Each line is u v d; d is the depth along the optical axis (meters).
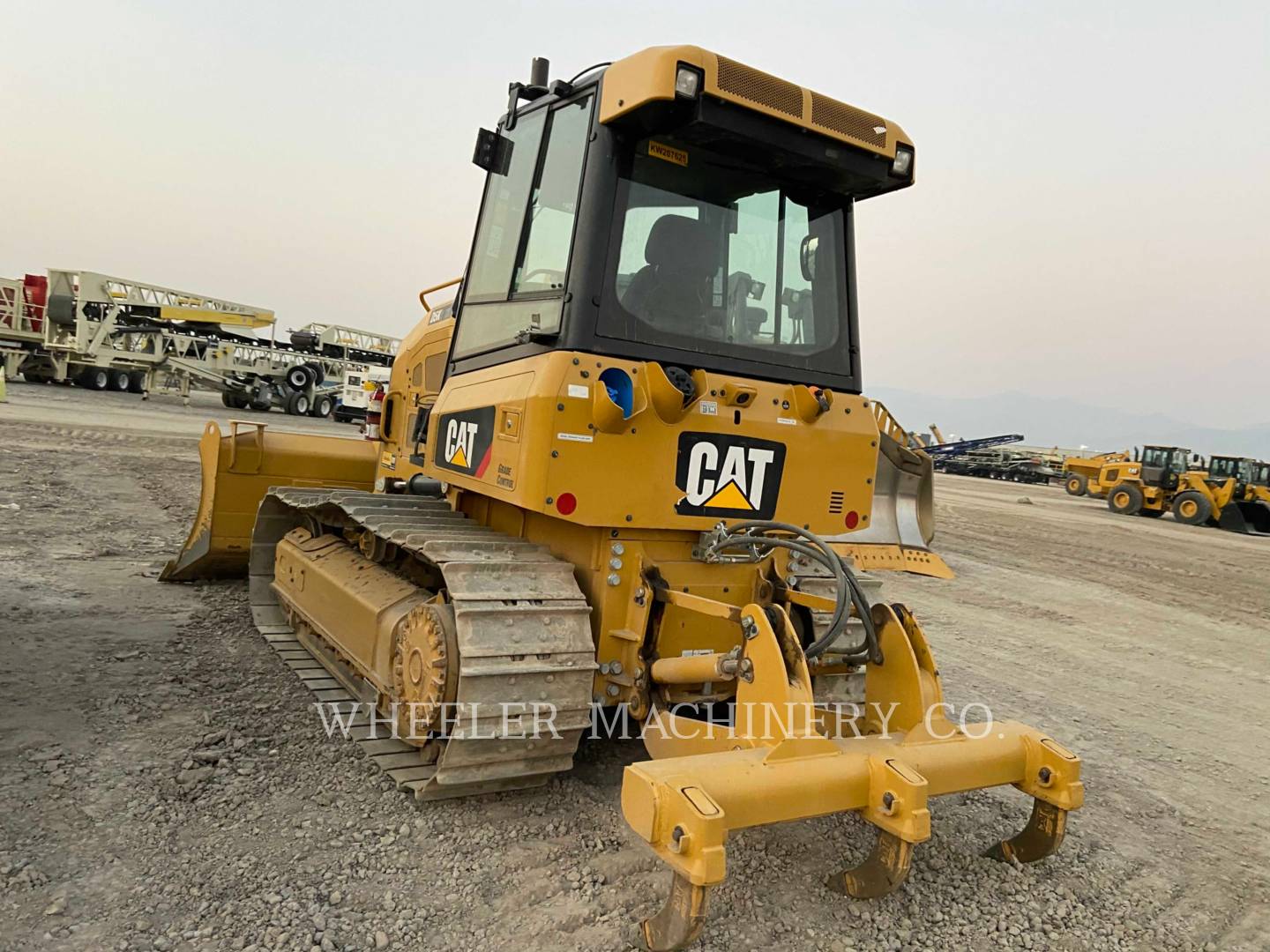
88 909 2.79
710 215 3.96
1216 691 7.23
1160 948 3.23
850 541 10.85
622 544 3.79
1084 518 23.22
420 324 6.59
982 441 41.44
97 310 27.48
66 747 3.91
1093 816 4.41
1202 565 15.53
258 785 3.75
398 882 3.12
